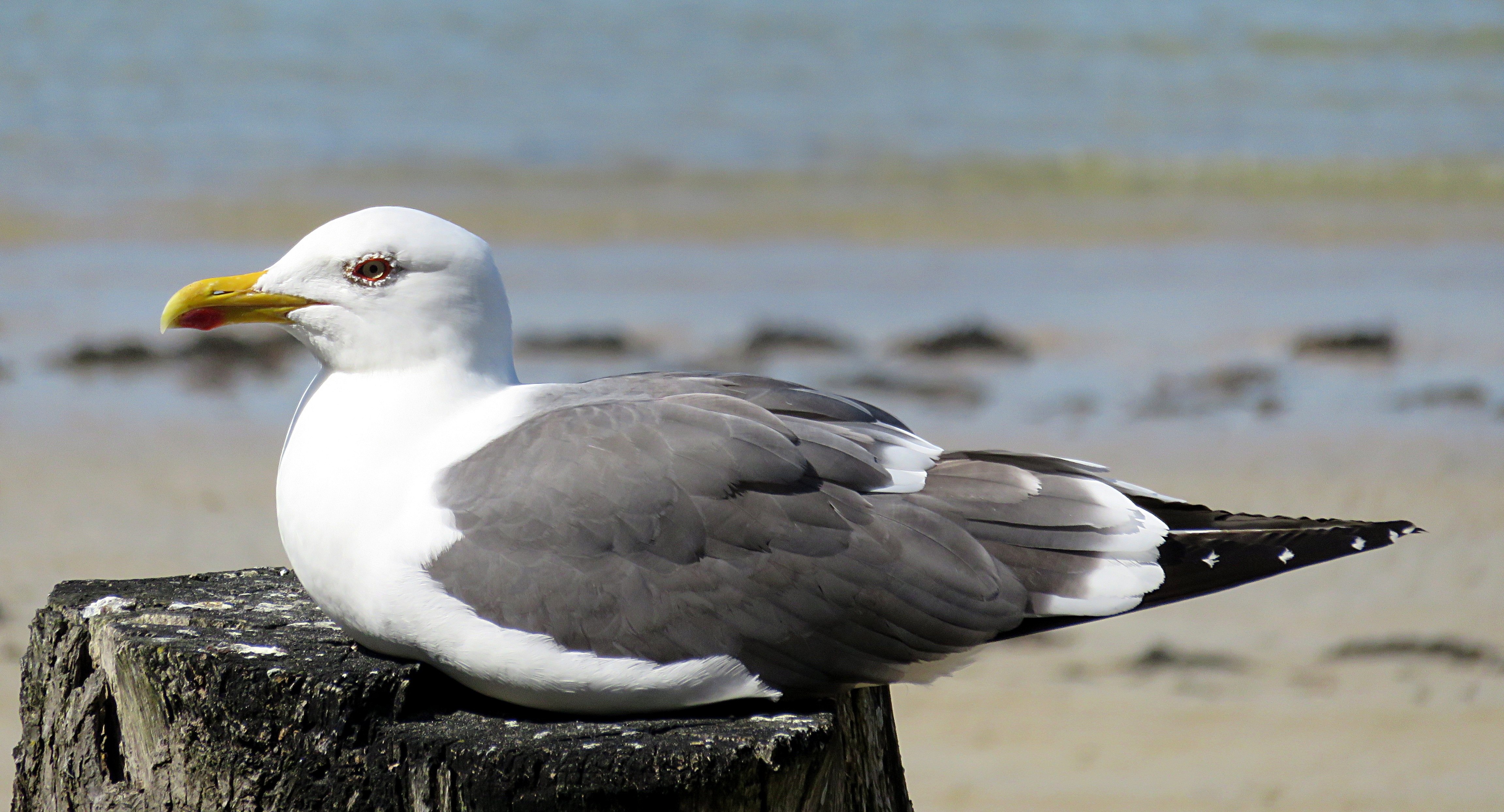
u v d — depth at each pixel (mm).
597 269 22281
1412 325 20109
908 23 43188
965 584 5094
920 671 5188
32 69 32844
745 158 29875
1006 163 30125
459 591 4887
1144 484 14086
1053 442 15320
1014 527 5258
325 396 5227
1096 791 8867
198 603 5832
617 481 4930
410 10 41094
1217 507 13484
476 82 34719
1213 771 9109
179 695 5043
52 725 5488
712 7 43969
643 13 42656
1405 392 17234
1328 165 30797
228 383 16969
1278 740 9477
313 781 4934
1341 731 9586
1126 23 44000
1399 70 39750
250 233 22875
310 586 5125
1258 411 16531
